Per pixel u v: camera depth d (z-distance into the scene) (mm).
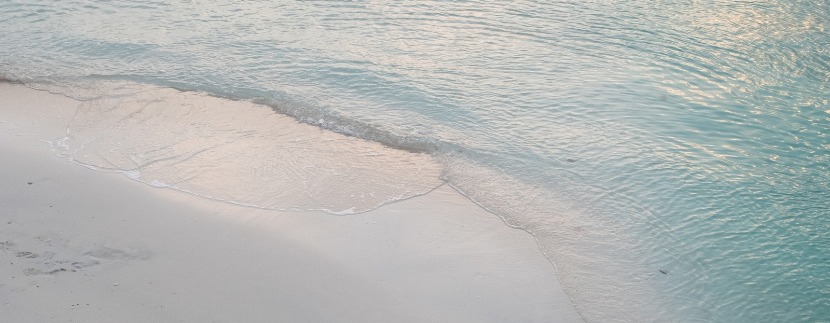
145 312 3852
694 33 9820
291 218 5141
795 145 6305
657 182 5609
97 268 4289
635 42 9430
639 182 5621
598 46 9266
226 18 10734
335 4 11531
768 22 10281
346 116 7148
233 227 4945
